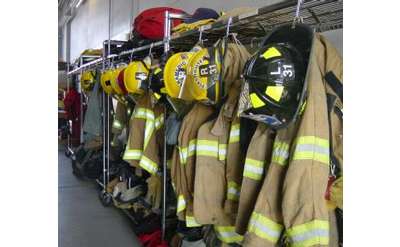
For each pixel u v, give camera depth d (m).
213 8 3.59
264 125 1.56
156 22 3.29
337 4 1.68
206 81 1.78
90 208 4.01
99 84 4.44
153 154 2.92
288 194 1.25
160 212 3.09
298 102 1.24
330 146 1.34
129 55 3.95
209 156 1.93
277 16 1.93
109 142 4.32
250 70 1.37
